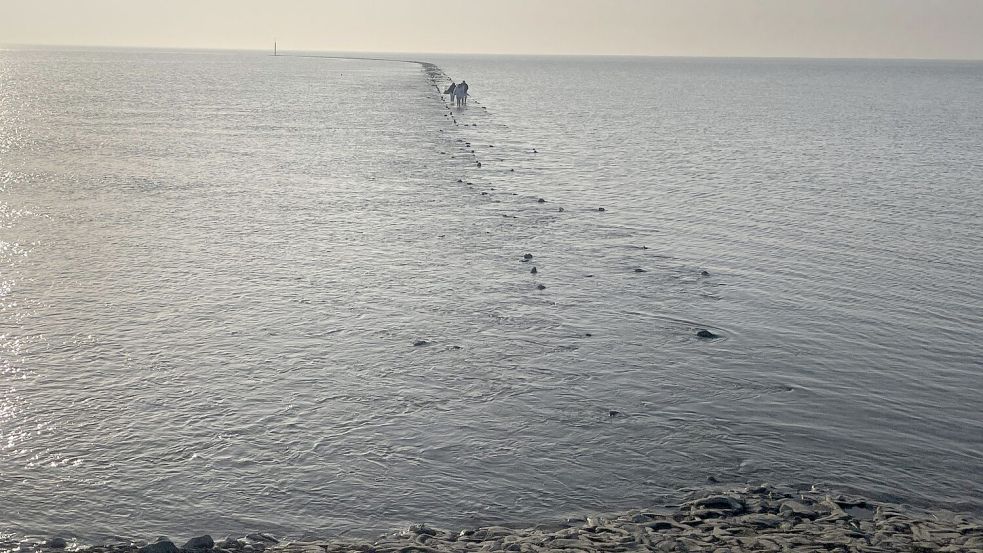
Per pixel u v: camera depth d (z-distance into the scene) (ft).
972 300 62.90
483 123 196.54
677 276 67.31
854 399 45.21
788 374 48.29
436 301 59.31
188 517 32.76
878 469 37.81
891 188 113.70
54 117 179.93
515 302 59.62
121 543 30.53
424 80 426.92
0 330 50.96
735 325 56.24
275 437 39.09
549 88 404.77
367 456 37.68
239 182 104.58
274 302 57.93
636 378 47.11
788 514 32.91
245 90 309.63
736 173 124.88
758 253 75.46
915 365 50.19
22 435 38.42
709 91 411.95
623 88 426.51
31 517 32.24
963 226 88.74
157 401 42.32
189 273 64.13
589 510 33.88
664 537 30.48
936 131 204.03
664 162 135.03
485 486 35.53
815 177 122.52
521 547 29.37
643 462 37.83
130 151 129.08
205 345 49.78
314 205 91.40
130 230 77.20
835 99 353.92
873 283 66.74
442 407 42.75
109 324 52.65
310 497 34.35
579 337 53.21
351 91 315.99
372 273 65.67
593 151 147.02
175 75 429.38
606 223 86.58
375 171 116.47
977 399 45.68
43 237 73.20
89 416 40.50
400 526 32.55
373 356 48.96
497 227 82.84
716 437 40.45
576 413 42.52
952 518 33.73
